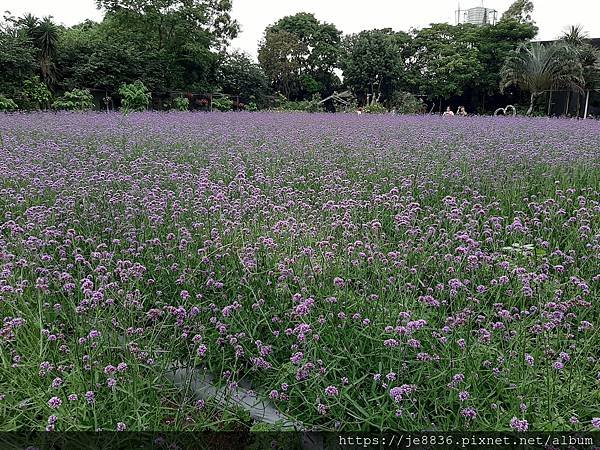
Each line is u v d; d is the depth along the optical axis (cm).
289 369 308
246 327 342
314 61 5275
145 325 369
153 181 666
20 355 310
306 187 712
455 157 863
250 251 411
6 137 1080
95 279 392
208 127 1411
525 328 332
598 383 297
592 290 407
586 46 3397
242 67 3919
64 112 2047
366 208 575
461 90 4544
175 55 3519
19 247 413
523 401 286
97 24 4881
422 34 5022
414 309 362
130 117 1736
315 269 390
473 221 499
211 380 334
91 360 298
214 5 3719
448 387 287
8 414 279
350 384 294
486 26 4581
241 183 635
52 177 661
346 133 1279
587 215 535
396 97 4325
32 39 2734
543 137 1211
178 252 443
